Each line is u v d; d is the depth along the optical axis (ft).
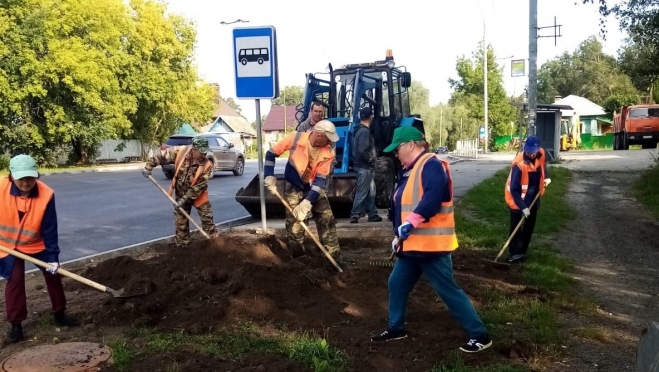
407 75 44.73
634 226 34.35
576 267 24.86
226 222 36.45
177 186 25.36
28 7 94.53
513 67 83.05
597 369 14.32
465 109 189.78
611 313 18.85
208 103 142.20
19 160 15.83
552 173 57.26
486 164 81.30
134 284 18.76
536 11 56.24
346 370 13.78
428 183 14.14
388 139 40.93
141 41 114.83
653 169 55.42
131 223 37.50
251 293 17.90
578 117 171.53
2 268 15.90
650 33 53.62
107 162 128.77
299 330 16.24
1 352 15.25
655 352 9.91
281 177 35.86
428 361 14.26
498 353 14.87
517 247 24.89
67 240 31.68
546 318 17.26
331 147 22.82
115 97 108.17
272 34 28.89
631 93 214.69
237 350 14.74
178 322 16.79
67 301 19.54
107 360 14.20
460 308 14.70
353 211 32.65
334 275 21.12
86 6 99.76
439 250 14.48
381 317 17.44
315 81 42.01
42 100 97.55
